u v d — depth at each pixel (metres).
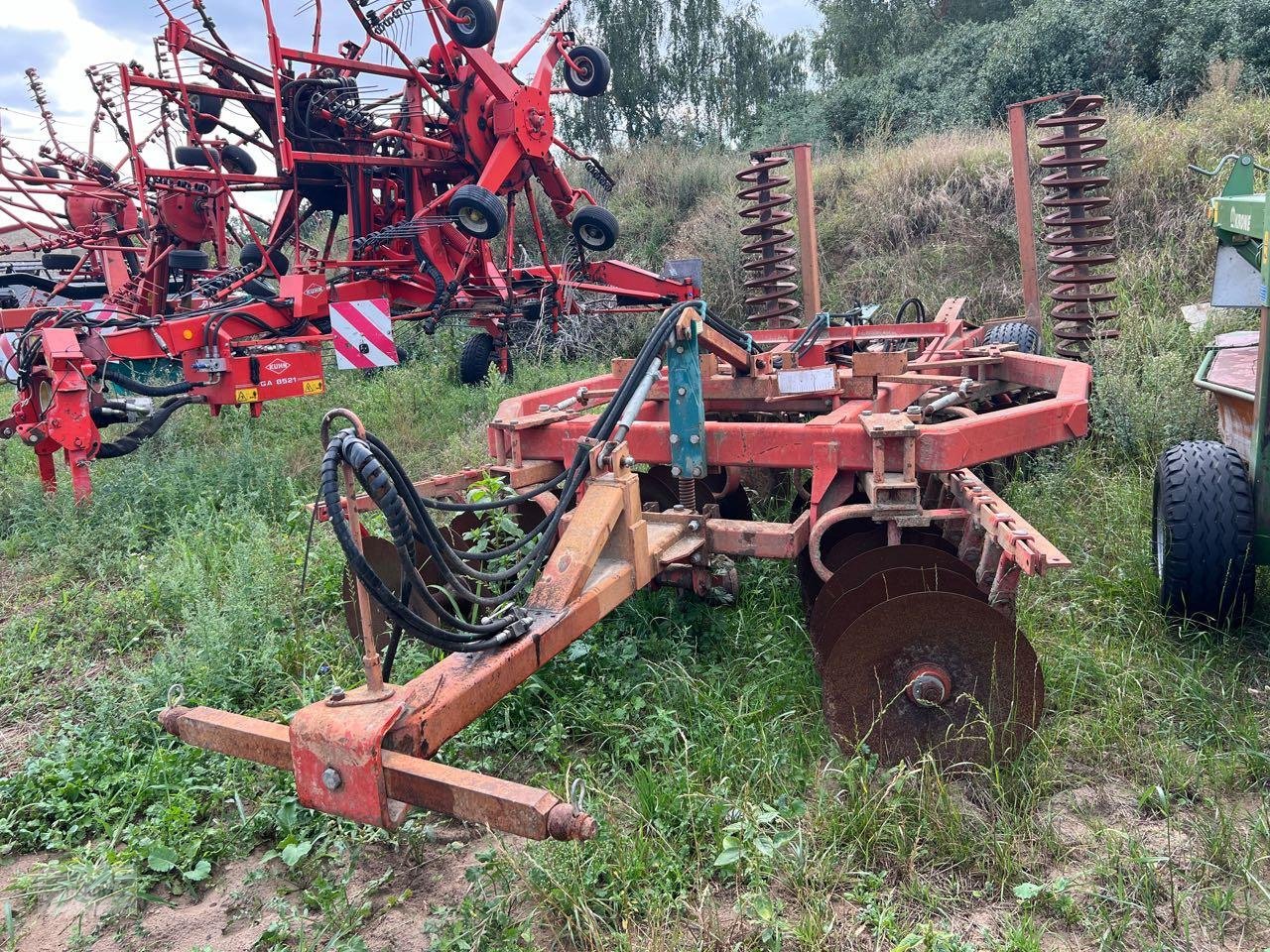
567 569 3.32
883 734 3.38
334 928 2.87
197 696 4.13
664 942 2.66
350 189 10.04
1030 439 4.22
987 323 8.26
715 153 19.23
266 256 9.78
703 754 3.46
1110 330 8.05
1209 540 3.97
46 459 7.68
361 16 9.39
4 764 3.91
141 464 7.72
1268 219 3.50
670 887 2.87
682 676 3.96
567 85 10.73
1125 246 11.05
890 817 3.08
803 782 3.36
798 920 2.77
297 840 3.23
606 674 4.12
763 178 9.23
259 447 8.41
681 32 23.20
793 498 5.86
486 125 9.80
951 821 3.02
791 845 2.99
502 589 4.57
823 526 3.94
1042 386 5.59
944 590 3.65
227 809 3.53
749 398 5.30
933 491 5.15
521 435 4.82
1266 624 4.21
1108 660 3.98
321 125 9.74
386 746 2.53
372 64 9.52
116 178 14.13
